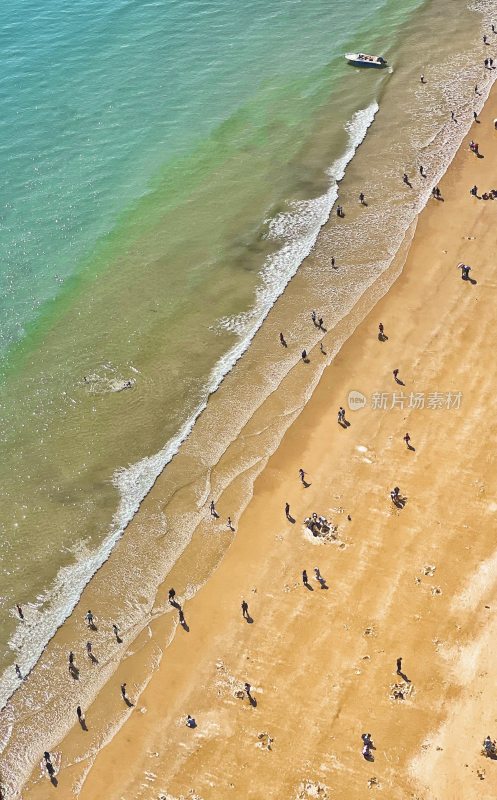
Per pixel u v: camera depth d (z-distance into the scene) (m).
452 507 50.25
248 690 43.75
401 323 62.84
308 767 40.66
